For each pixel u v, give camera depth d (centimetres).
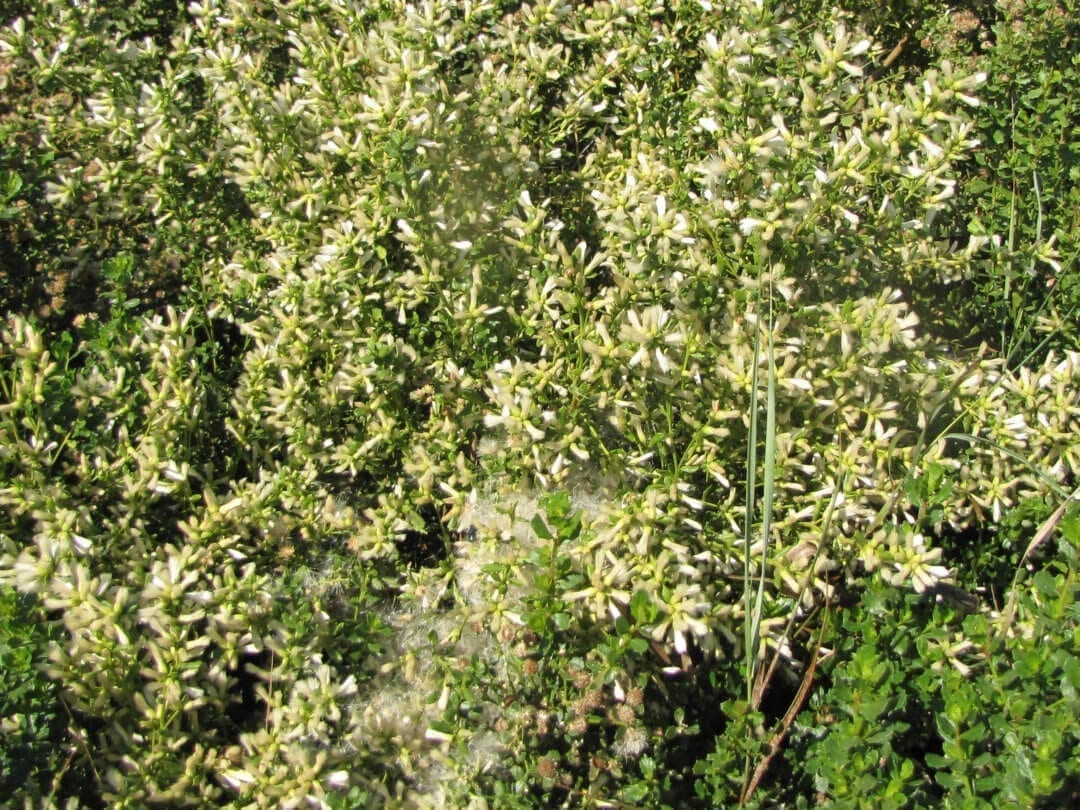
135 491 40
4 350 45
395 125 43
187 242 51
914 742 36
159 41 59
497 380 40
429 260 43
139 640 36
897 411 43
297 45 49
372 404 43
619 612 34
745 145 40
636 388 40
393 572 42
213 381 46
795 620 39
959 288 50
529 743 36
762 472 41
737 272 42
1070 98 52
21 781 33
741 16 42
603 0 54
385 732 37
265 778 35
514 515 38
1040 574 34
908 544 36
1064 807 31
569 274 43
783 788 36
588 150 55
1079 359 43
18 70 56
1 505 40
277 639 37
